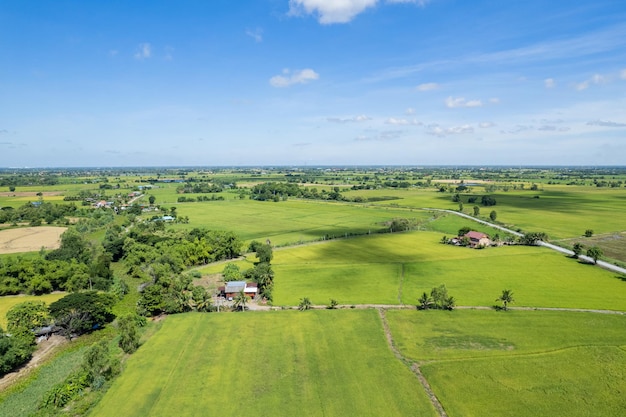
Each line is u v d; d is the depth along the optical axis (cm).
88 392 6116
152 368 6700
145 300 9200
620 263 13050
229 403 5675
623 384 6050
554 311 8969
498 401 5694
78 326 8300
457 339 7631
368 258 13825
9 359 6781
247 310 9375
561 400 5700
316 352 7144
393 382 6162
